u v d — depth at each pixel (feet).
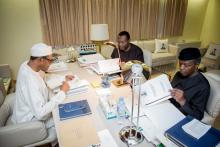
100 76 6.18
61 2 11.27
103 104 3.98
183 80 4.89
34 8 11.18
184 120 3.49
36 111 4.13
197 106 4.41
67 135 3.24
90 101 4.45
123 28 13.88
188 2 16.47
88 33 12.67
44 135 4.28
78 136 3.21
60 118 3.73
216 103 4.51
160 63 14.01
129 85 5.37
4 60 11.55
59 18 11.62
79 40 12.60
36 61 4.41
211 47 14.56
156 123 3.52
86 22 12.36
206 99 4.48
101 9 12.57
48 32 11.60
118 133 3.30
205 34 18.12
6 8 10.59
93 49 9.18
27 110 4.51
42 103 4.23
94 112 3.96
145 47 14.80
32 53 4.38
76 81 5.34
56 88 5.08
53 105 4.24
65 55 9.30
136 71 3.31
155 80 4.68
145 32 15.06
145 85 4.54
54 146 4.76
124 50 7.95
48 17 11.23
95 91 5.02
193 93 4.51
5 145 3.95
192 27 17.87
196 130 3.15
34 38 11.76
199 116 4.34
